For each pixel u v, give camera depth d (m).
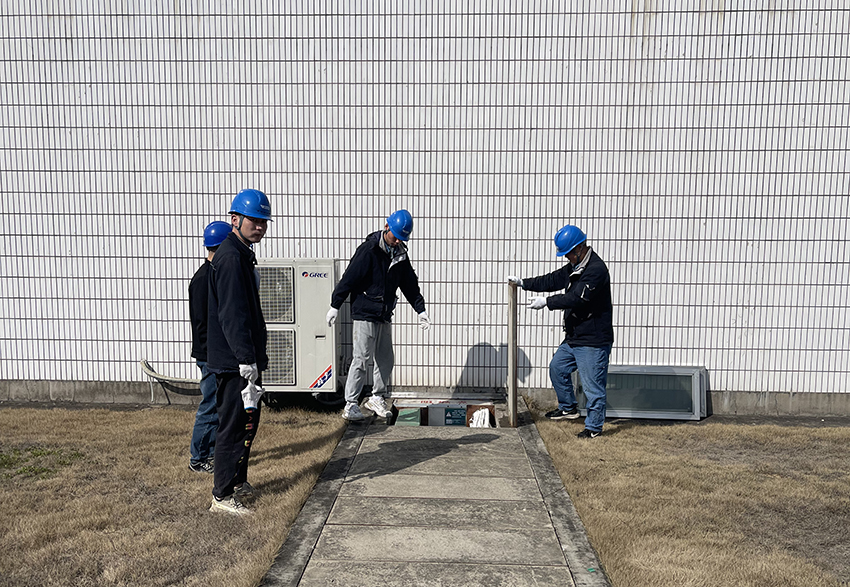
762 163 5.95
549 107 5.99
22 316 6.35
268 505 3.80
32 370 6.40
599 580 3.03
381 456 4.73
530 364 6.27
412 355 6.31
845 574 3.15
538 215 6.11
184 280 6.27
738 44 5.85
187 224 6.23
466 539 3.43
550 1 5.88
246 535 3.46
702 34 5.86
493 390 6.31
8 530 3.47
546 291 5.63
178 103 6.12
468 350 6.28
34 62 6.10
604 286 5.14
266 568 3.09
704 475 4.39
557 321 6.20
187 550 3.30
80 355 6.37
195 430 4.32
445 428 5.46
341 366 6.27
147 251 6.27
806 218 5.97
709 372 6.18
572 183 6.06
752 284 6.06
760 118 5.91
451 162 6.09
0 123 6.17
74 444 4.95
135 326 6.33
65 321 6.34
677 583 2.97
